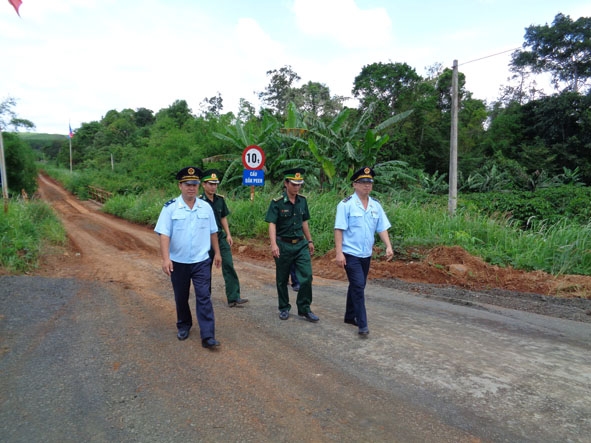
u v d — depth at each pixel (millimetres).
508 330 4445
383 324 4660
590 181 28734
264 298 5875
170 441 2531
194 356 3789
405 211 9570
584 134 29078
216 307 5406
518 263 7066
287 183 4723
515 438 2545
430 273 6945
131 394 3094
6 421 2736
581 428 2643
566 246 6988
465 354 3803
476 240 8242
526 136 32125
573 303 5492
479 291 6191
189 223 4023
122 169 39125
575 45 31953
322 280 7078
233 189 17203
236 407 2926
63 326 4492
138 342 4098
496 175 25344
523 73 37750
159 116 42844
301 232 4883
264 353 3869
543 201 17969
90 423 2719
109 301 5516
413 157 25594
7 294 5465
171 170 23000
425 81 31953
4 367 3510
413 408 2902
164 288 6379
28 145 35938
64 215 22953
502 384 3227
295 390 3170
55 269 7812
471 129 34750
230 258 5527
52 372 3430
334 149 15680
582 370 3461
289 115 16875
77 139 68500
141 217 18391
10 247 7773
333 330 4480
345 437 2578
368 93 28547
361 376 3395
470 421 2734
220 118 23453
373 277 7039
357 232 4262
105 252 10578
